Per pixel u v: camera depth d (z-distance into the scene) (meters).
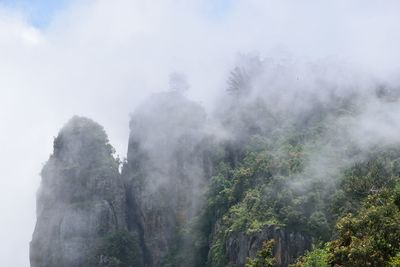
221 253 131.75
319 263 79.12
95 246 162.12
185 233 158.00
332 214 115.19
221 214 146.62
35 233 171.38
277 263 117.12
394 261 65.75
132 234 166.12
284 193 124.56
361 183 105.50
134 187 174.75
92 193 170.88
